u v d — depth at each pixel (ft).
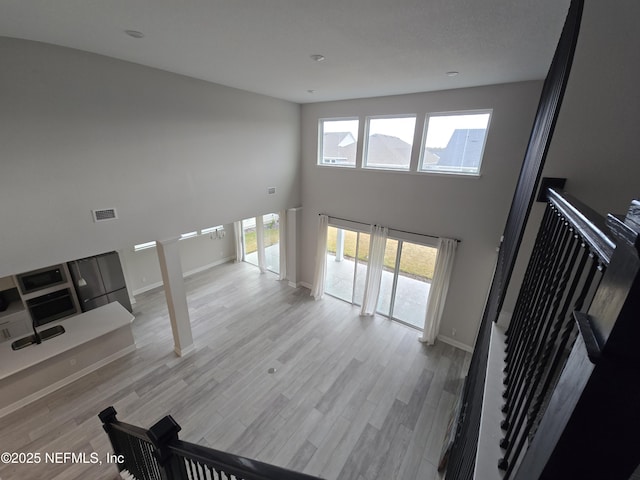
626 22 4.36
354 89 15.56
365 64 11.07
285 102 19.79
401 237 18.86
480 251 16.11
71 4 6.81
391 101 17.02
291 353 17.70
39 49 9.66
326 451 12.10
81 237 11.78
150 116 13.01
